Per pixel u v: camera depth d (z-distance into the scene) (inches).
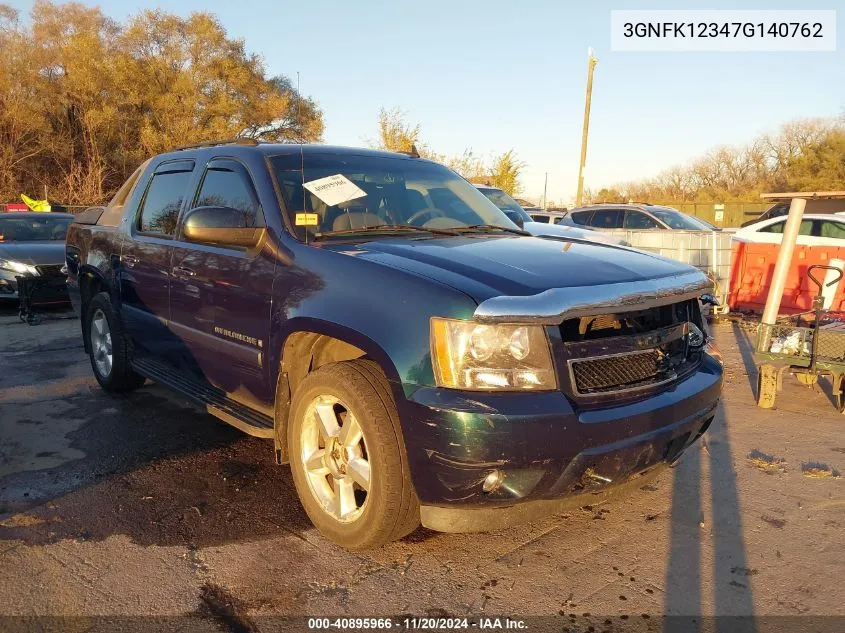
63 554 127.2
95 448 180.2
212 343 160.9
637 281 121.8
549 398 107.7
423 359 110.5
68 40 1413.6
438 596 115.6
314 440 133.6
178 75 1478.8
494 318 106.7
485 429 104.3
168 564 124.2
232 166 166.2
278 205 147.9
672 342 129.1
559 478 109.5
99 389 235.3
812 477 168.1
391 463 115.3
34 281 372.5
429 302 112.2
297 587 117.6
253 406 155.9
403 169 178.9
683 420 123.3
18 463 169.6
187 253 169.3
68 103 1417.3
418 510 119.7
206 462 171.3
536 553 130.1
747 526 142.3
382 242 139.6
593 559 128.3
